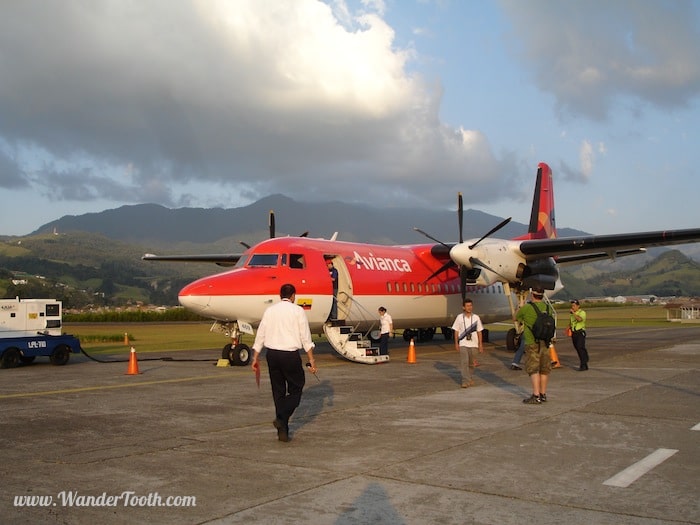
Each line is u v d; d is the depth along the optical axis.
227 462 6.57
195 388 12.15
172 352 22.34
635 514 4.96
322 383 12.67
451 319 22.70
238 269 16.67
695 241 18.69
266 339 7.55
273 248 17.05
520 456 6.71
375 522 4.83
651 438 7.51
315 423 8.58
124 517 4.98
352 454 6.87
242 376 14.19
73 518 4.97
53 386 12.62
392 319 20.12
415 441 7.45
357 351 16.66
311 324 17.16
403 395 11.02
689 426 8.18
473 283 20.27
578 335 14.52
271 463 6.52
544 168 25.50
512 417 8.86
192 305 15.30
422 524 4.78
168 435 7.89
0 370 16.08
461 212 21.38
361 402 10.27
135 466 6.43
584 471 6.14
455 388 11.88
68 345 17.59
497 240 20.91
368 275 18.97
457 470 6.20
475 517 4.92
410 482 5.82
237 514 5.02
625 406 9.66
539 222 25.08
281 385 7.61
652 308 109.31
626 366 15.38
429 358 18.38
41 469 6.34
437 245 22.50
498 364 16.42
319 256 17.62
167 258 24.91
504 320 25.73
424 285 21.16
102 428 8.34
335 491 5.57
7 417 9.15
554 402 10.09
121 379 13.76
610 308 110.00
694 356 18.03
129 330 44.25
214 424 8.58
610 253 22.14
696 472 6.10
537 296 10.04
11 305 17.16
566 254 20.64
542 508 5.11
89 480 5.95
